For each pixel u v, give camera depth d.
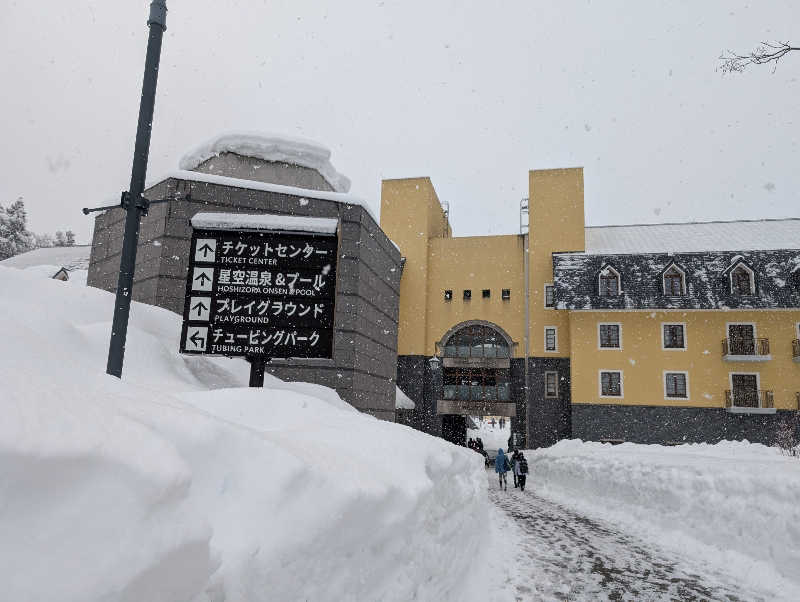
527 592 6.03
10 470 1.19
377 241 19.81
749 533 7.52
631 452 16.72
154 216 15.44
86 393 1.94
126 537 1.38
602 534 9.82
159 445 1.64
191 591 1.68
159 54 6.63
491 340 35.50
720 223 37.09
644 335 31.23
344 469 3.20
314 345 8.46
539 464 21.89
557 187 35.66
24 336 2.44
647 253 32.31
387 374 20.98
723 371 29.98
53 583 1.18
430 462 5.14
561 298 31.95
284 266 8.66
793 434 28.28
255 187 16.39
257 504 2.27
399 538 3.62
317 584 2.48
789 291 29.39
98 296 11.38
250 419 5.32
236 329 8.45
